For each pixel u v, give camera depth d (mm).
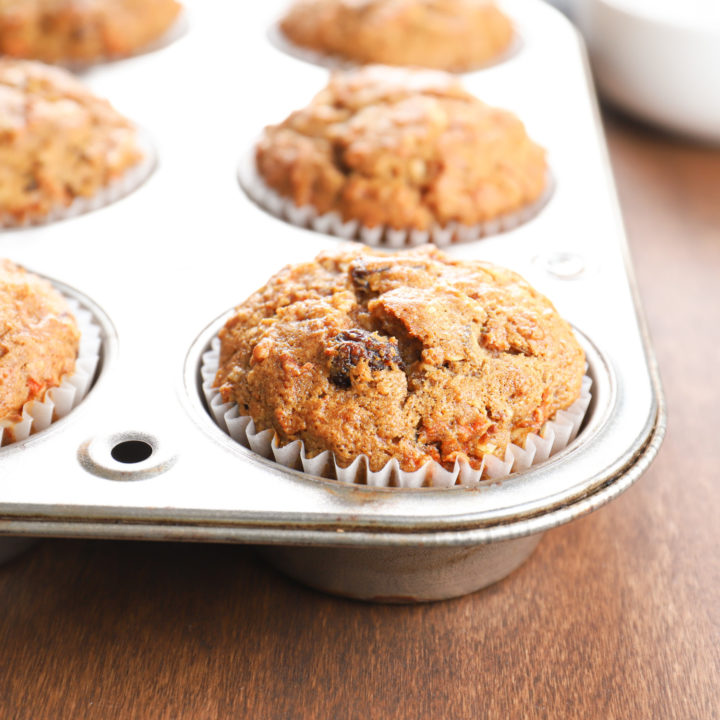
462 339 334
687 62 488
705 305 433
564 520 319
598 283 374
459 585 337
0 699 320
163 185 413
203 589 340
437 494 321
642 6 508
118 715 319
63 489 320
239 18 513
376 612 338
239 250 388
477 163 403
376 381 329
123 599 338
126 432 333
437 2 485
